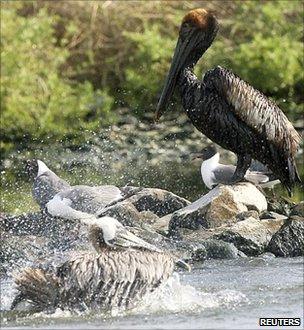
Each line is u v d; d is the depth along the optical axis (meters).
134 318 10.37
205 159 17.47
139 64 28.55
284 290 11.54
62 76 29.00
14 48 26.06
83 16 29.06
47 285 10.72
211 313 10.52
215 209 14.79
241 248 14.07
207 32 15.59
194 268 13.07
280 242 13.99
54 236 14.45
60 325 10.15
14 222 15.14
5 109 25.92
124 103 28.91
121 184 21.28
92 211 14.52
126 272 10.83
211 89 15.25
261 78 27.39
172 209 15.88
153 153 25.06
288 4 28.36
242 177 15.73
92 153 25.05
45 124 26.20
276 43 27.33
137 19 29.30
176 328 9.91
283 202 16.14
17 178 22.22
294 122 27.62
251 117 15.23
